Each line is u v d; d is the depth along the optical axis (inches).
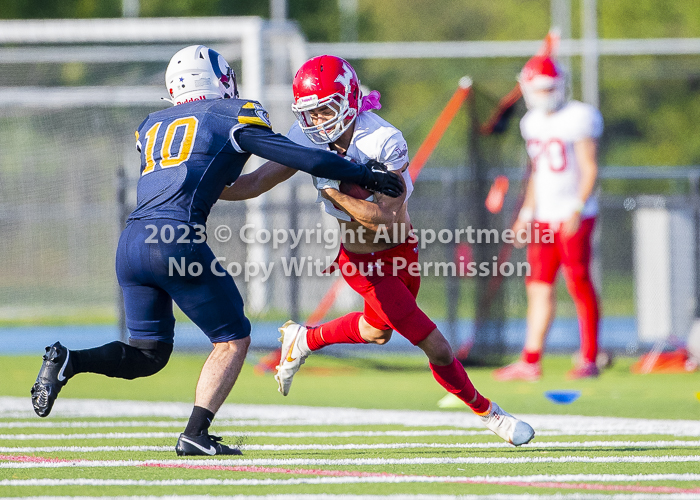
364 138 535.5
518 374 1014.4
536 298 1010.7
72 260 1839.3
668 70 3061.0
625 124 3415.4
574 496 409.7
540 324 1008.9
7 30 1521.9
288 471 475.2
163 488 428.8
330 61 527.8
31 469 481.7
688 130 3368.6
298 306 1200.2
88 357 502.0
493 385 964.0
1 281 1820.9
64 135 1750.7
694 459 518.9
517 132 1366.9
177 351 1230.9
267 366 1090.1
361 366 1155.9
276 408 779.4
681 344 1175.0
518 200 1146.7
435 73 3508.9
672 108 3383.4
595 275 1284.4
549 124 992.2
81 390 929.5
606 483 443.8
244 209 1210.0
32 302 1833.2
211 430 650.2
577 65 3006.9
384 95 3572.8
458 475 465.1
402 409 775.7
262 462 503.8
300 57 1628.9
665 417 723.4
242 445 573.0
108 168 1756.9
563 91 999.6
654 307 1195.3
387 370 1125.1
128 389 940.0
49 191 1771.7
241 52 1641.2
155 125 530.3
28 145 1761.8
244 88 1467.8
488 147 1154.7
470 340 1138.0
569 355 1323.8
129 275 516.1
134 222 514.0
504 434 562.3
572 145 986.7
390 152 533.0
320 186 531.5
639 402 821.2
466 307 1571.1
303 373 1093.8
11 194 1777.8
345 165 503.5
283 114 1604.3
